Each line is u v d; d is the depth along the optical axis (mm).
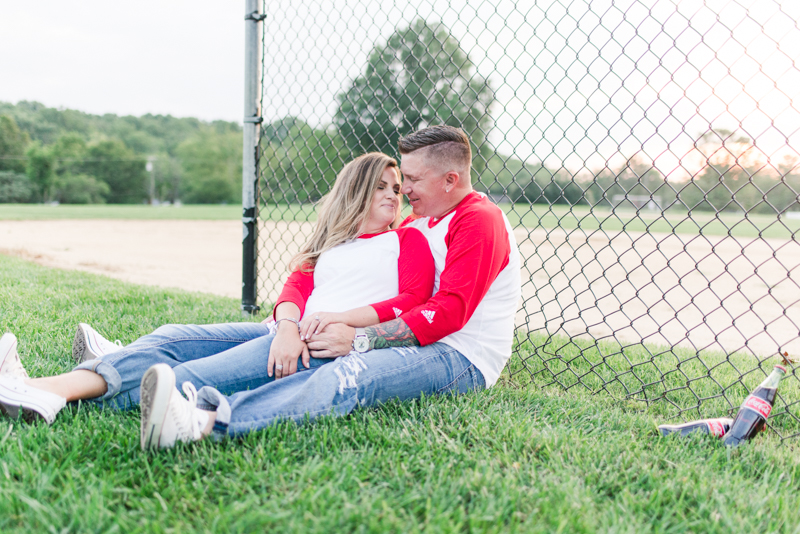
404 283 1682
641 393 2012
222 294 5000
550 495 1123
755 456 1448
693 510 1125
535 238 12633
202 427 1279
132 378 1468
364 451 1286
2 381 1307
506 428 1468
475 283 1577
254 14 2977
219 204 61250
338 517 1000
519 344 2354
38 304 3055
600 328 3838
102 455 1201
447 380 1658
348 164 1816
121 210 34094
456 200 1746
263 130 3100
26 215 23359
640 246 10938
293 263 1854
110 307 3080
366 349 1558
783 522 1089
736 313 4629
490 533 979
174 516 985
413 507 1084
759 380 2227
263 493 1084
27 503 984
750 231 17188
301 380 1484
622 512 1104
